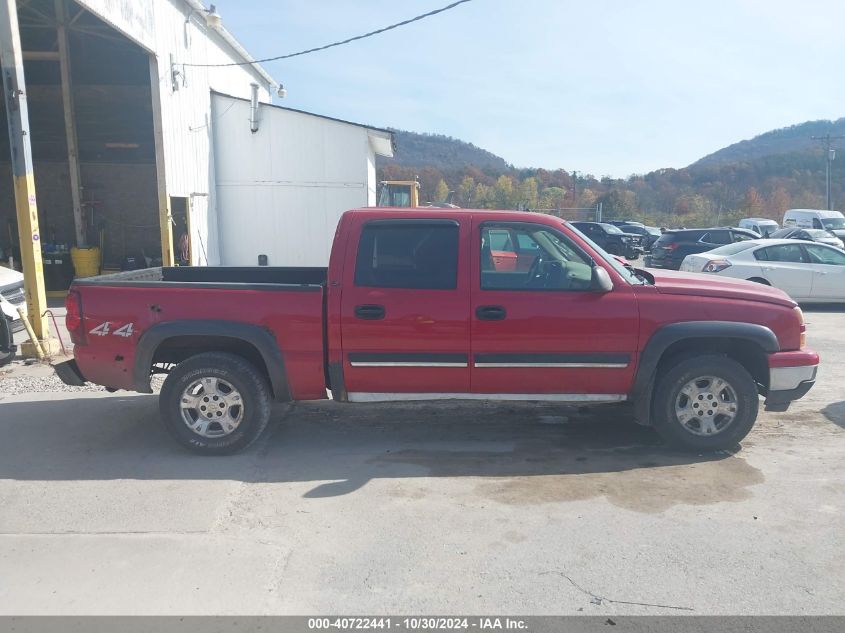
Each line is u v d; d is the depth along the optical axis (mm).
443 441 5762
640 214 57594
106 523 4199
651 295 5242
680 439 5375
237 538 4020
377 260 5266
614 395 5359
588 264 5266
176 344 5488
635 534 4074
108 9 11258
